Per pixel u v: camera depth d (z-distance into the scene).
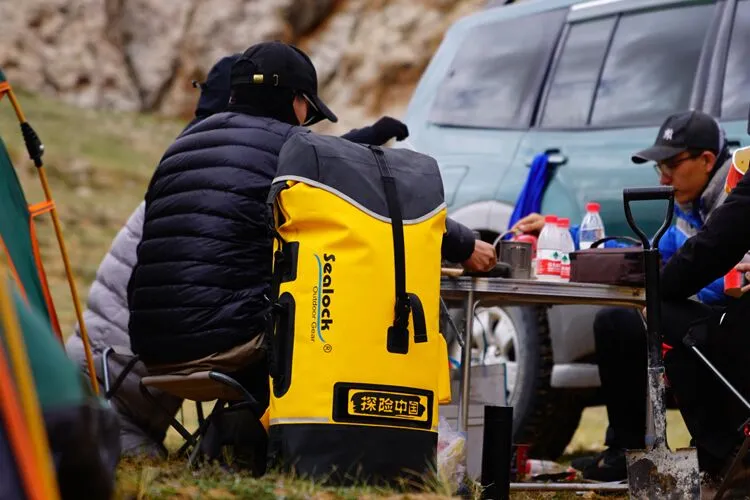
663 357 12.34
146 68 98.12
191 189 12.52
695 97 17.34
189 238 12.37
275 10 96.75
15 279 9.92
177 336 12.28
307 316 10.79
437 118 20.45
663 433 11.42
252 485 10.34
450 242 12.34
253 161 12.51
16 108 11.20
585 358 17.80
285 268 11.03
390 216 11.00
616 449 14.34
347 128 91.25
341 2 97.19
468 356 12.47
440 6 94.38
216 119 12.94
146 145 82.44
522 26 20.14
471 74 20.38
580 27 19.33
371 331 10.78
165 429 15.13
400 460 10.82
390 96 92.50
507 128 19.36
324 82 94.06
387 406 10.80
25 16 96.75
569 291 12.43
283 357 10.91
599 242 13.45
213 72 15.41
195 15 98.44
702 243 12.08
